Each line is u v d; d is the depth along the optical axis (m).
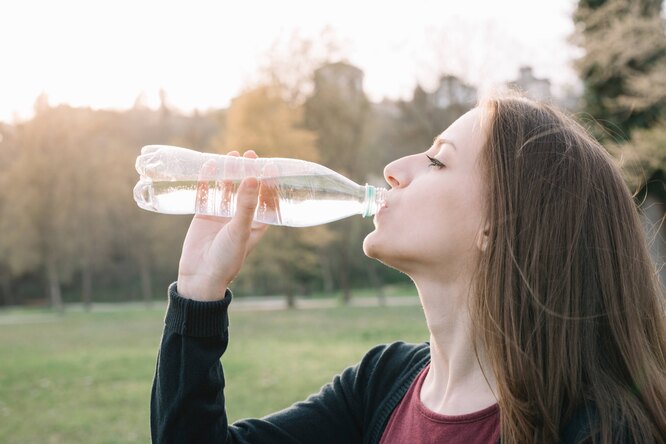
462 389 1.52
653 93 13.55
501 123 1.56
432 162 1.61
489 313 1.46
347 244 36.00
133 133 50.00
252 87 32.34
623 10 14.56
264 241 32.00
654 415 1.40
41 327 26.95
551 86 17.06
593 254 1.50
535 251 1.47
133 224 45.00
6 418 8.47
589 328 1.45
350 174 35.78
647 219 2.33
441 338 1.56
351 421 1.76
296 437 1.72
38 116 43.53
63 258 44.22
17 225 43.22
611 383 1.40
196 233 1.72
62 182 43.41
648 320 1.57
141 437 7.34
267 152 30.36
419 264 1.57
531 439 1.38
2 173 46.31
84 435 7.50
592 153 1.58
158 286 53.28
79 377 11.89
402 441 1.55
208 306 1.55
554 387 1.40
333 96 34.84
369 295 42.44
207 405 1.54
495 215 1.50
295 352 13.88
